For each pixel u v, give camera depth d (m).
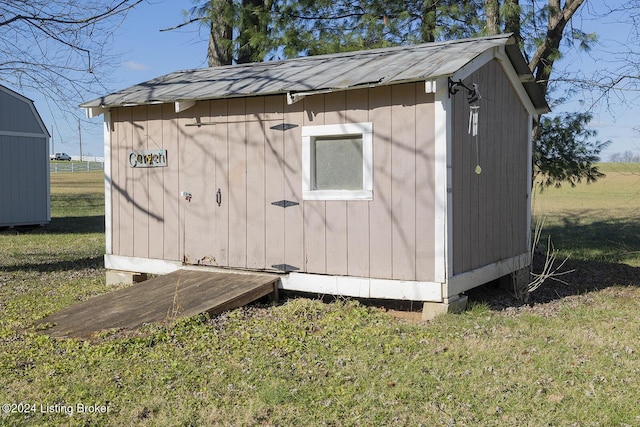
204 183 8.52
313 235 7.68
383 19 13.51
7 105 18.31
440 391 4.71
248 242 8.18
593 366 5.27
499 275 8.29
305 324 6.61
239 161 8.21
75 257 12.65
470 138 7.45
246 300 7.27
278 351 5.65
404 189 7.04
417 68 6.98
